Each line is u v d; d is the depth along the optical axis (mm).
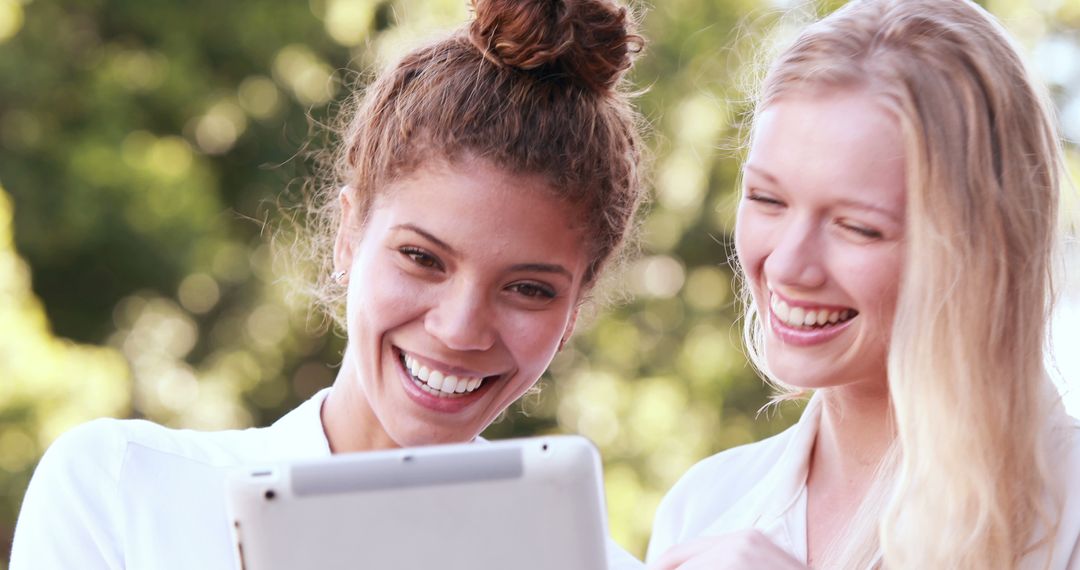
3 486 11227
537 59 3496
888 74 3152
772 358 3334
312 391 14625
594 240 3633
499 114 3447
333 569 2662
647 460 14000
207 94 13523
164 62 13469
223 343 14070
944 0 3287
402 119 3500
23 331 11672
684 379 14062
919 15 3219
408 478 2680
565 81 3570
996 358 3166
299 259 4672
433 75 3547
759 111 3441
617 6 3631
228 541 3545
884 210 3123
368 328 3500
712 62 13352
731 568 2959
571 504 2689
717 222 13570
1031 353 3209
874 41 3213
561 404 14203
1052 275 3324
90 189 12742
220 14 13547
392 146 3510
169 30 13523
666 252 13883
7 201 12016
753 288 3367
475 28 3568
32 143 12875
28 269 12789
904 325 3127
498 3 3521
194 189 13172
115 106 13109
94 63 13336
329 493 2664
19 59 12859
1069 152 9578
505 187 3404
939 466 3133
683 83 13383
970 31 3213
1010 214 3168
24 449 11422
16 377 11484
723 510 3914
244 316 14109
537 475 2691
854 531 3373
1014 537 3189
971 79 3160
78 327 13562
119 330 13703
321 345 14547
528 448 2705
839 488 3562
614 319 14203
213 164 13859
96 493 3559
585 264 3637
